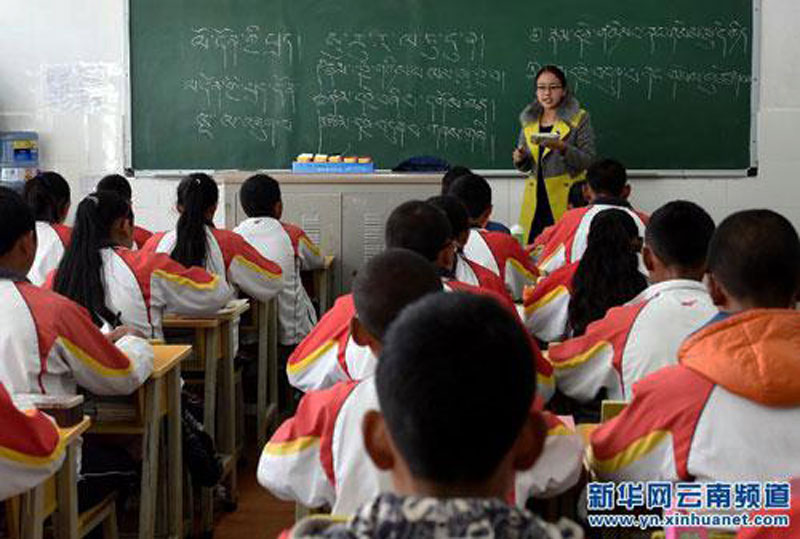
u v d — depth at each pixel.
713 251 1.74
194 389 3.79
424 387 0.85
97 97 6.19
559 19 6.02
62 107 6.20
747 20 5.93
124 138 6.21
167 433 3.01
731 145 6.01
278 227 4.40
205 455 3.17
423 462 0.86
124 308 3.12
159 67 6.16
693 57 5.98
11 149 6.08
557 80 5.57
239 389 4.06
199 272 3.29
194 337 3.46
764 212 1.74
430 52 6.08
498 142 6.11
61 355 2.41
